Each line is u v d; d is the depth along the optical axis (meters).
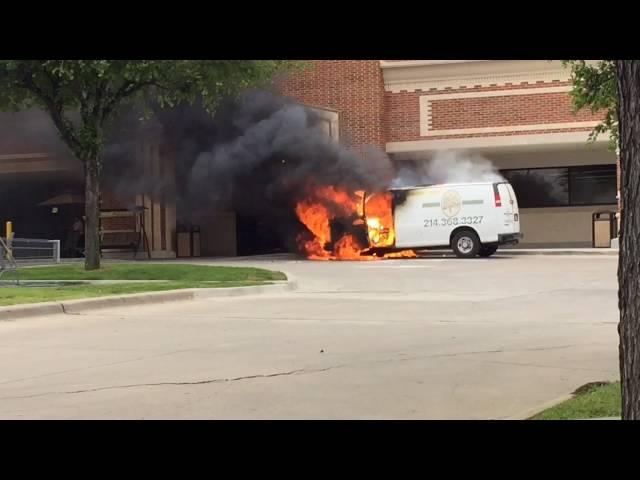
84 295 14.45
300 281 19.05
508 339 10.07
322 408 6.50
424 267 22.28
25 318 12.66
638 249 3.65
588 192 32.12
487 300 14.65
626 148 3.68
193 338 10.51
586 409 5.85
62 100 19.05
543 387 7.19
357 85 31.80
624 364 3.75
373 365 8.41
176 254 31.08
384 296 15.81
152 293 14.82
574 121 29.64
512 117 30.53
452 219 26.03
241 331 11.12
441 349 9.37
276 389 7.27
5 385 7.68
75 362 8.84
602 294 15.19
